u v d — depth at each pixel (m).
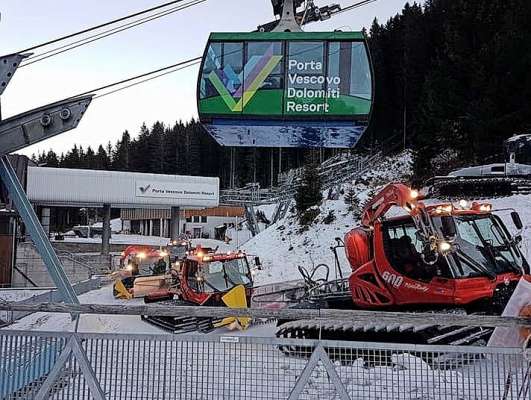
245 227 53.66
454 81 29.58
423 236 9.07
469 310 9.15
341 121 9.88
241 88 10.11
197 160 103.31
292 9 10.84
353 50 9.91
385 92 59.91
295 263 24.28
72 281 31.50
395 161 42.41
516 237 9.75
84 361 4.80
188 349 5.27
